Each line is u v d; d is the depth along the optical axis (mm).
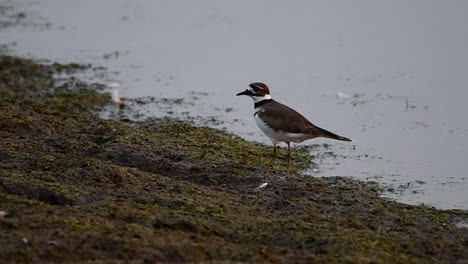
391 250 10477
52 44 23578
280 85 20281
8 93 19156
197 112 18891
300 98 19500
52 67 21656
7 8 27125
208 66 21672
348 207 12398
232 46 22906
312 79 20562
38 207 11102
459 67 20812
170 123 17109
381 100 19234
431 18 24031
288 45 22750
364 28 23609
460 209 13430
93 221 10672
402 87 19859
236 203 12172
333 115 18484
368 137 17281
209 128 17203
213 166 14102
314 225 11148
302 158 15969
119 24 25000
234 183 13547
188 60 22125
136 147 14641
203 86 20531
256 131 17656
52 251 9789
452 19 23875
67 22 25469
